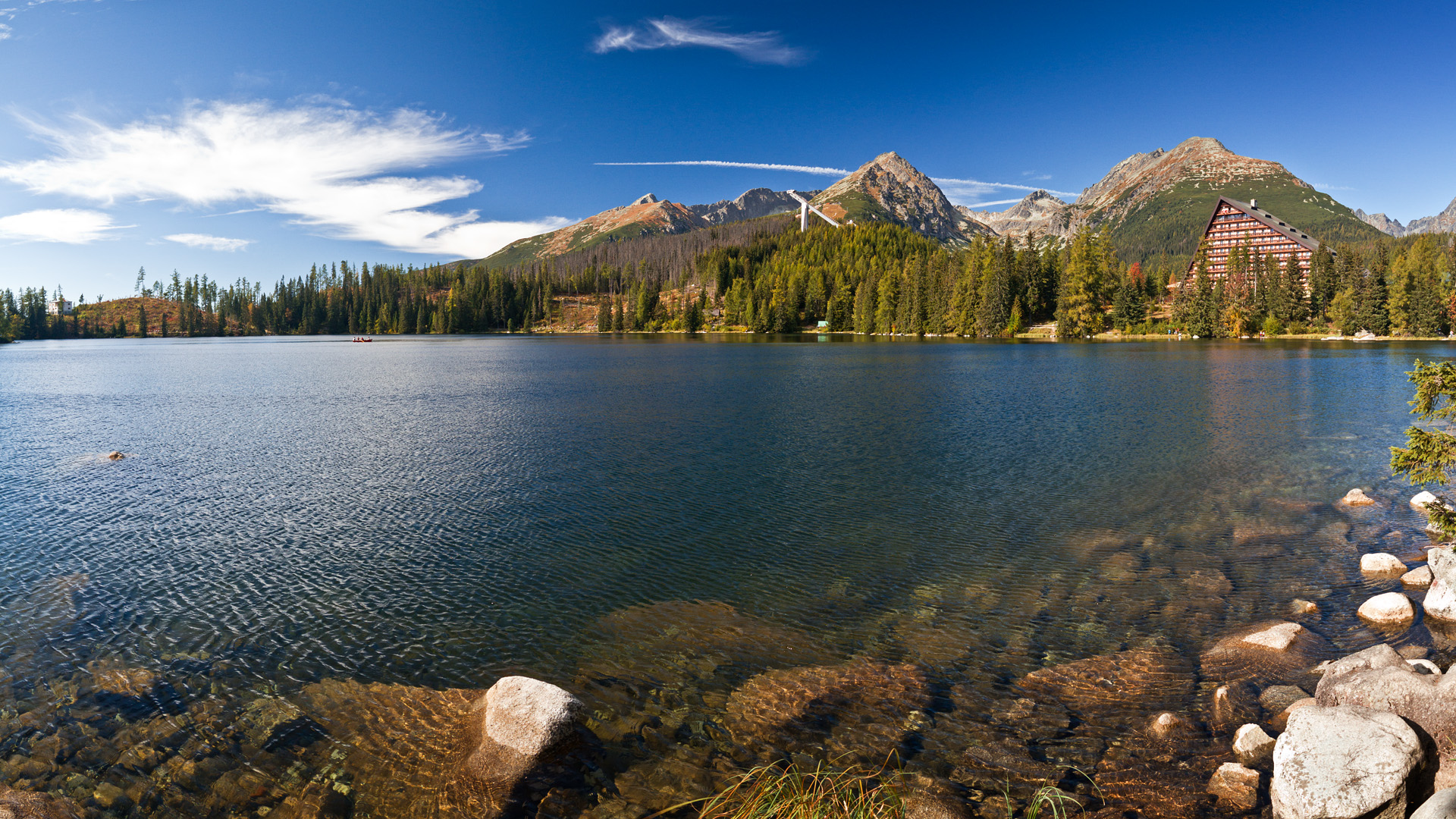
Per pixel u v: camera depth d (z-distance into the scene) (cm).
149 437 3412
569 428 3584
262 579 1554
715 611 1376
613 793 827
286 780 862
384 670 1144
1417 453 1223
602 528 1911
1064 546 1731
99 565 1645
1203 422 3531
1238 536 1766
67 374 7638
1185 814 755
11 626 1316
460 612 1380
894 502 2142
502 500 2192
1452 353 8444
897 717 978
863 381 5922
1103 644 1199
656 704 1025
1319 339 12388
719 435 3341
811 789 809
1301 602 1324
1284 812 725
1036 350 10350
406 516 2038
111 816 803
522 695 947
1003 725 952
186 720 996
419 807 810
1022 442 3059
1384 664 925
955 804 788
